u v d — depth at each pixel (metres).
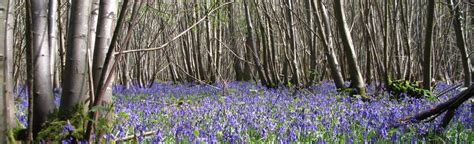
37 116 5.65
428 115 6.94
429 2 13.48
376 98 13.88
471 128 7.82
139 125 7.58
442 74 31.47
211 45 27.31
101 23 5.64
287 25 21.27
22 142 5.43
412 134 6.78
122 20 4.52
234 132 7.02
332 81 25.64
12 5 5.40
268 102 13.52
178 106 12.97
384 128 6.81
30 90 4.61
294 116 9.45
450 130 7.66
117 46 10.87
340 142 7.07
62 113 5.62
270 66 20.86
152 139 6.33
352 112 9.70
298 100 14.01
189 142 6.66
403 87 14.42
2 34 3.71
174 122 8.73
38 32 5.71
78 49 5.62
